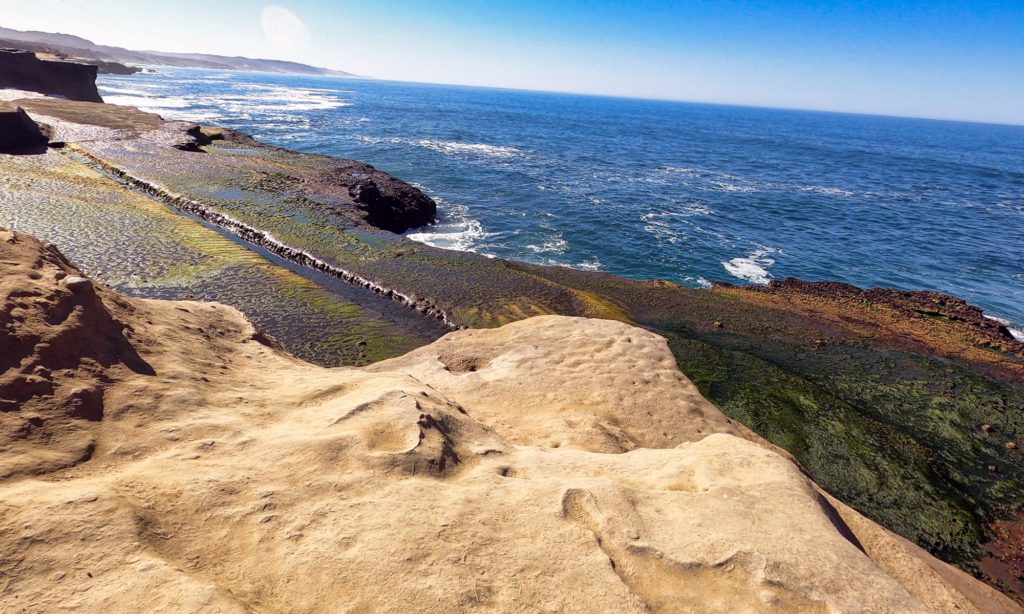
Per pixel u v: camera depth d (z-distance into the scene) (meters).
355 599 2.90
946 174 73.56
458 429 5.26
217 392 5.02
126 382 4.48
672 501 4.30
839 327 18.70
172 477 3.57
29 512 2.94
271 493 3.60
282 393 5.40
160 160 30.81
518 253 26.70
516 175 45.91
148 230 20.08
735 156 79.25
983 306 23.94
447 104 161.88
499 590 3.11
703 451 5.49
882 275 27.73
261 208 24.38
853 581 3.55
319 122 72.88
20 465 3.30
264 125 63.69
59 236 18.27
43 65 54.75
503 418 7.67
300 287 17.66
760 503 4.34
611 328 10.77
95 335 4.66
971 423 13.52
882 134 184.75
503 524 3.68
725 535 3.86
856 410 13.54
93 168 27.83
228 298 16.33
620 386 8.68
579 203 37.53
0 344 3.84
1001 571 9.39
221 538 3.21
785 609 3.30
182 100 86.12
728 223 35.91
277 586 2.96
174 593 2.66
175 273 17.27
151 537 3.07
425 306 17.36
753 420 12.91
